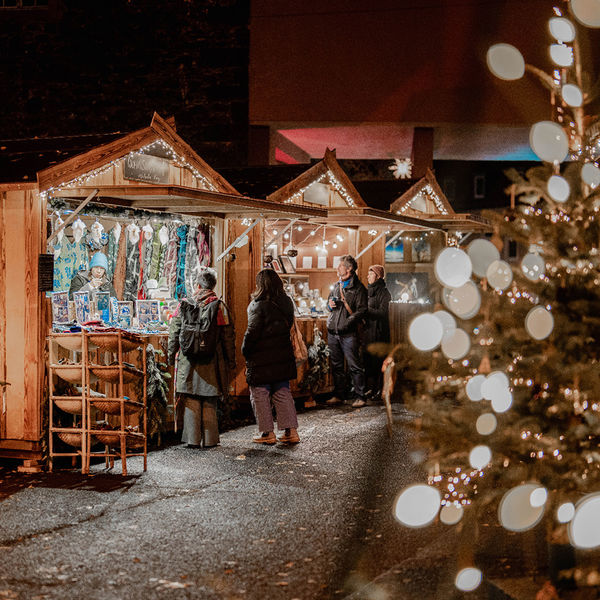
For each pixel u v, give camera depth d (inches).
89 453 301.9
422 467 175.2
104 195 318.3
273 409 449.4
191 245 438.9
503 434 163.5
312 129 675.4
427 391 172.1
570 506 152.6
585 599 166.9
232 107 650.8
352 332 481.7
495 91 625.6
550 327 152.3
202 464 318.3
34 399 310.5
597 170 162.1
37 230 312.2
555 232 164.2
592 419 159.0
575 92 165.8
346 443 362.0
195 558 202.7
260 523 234.5
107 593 177.9
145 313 388.8
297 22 642.8
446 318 153.1
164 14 656.4
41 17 665.6
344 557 204.1
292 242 583.8
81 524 232.4
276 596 177.0
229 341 350.9
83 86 664.4
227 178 475.5
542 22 614.2
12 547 210.4
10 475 300.7
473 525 197.5
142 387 347.6
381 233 569.3
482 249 153.7
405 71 637.3
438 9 630.5
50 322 316.2
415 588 179.5
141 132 347.9
